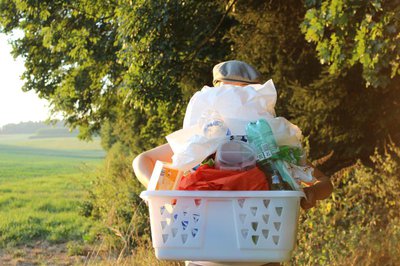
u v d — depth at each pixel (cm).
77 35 1358
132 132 2030
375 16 693
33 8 1385
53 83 1839
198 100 291
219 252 266
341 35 681
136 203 1207
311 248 639
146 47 1051
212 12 1151
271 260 265
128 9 1028
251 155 273
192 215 267
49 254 1517
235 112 286
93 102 1734
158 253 271
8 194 3123
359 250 641
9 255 1527
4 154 7850
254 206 264
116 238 978
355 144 1073
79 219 2058
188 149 274
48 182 3922
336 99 1045
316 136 1086
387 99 1030
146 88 1082
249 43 1157
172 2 1030
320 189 309
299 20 1127
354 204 695
